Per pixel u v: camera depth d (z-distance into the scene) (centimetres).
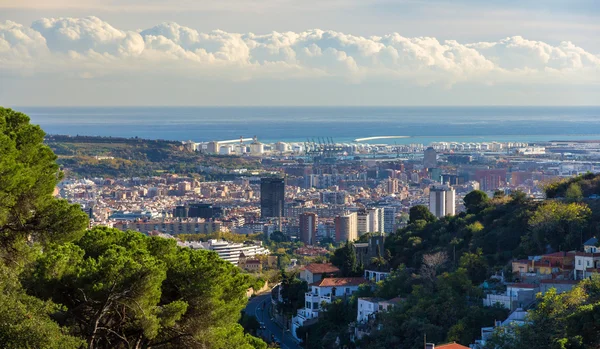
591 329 14700
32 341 8369
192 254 10806
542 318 16388
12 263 9144
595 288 17875
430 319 19600
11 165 8675
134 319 9662
